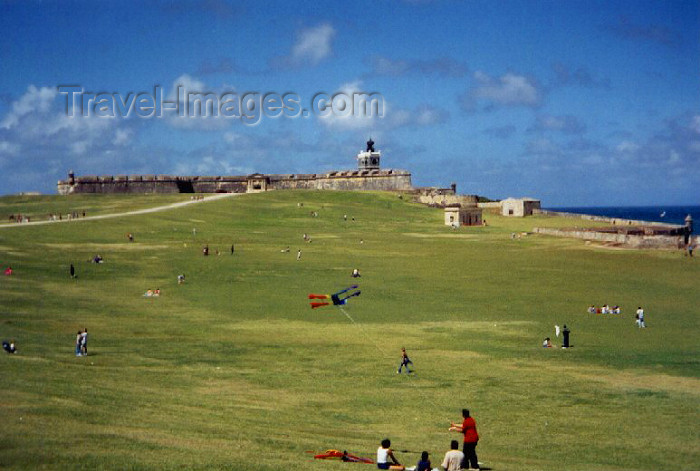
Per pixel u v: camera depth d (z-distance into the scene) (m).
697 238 139.00
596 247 141.00
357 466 29.11
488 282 104.25
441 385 48.88
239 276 105.38
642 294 95.19
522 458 33.03
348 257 129.50
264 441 32.38
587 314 81.38
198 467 26.61
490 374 52.34
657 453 34.41
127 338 61.41
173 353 56.16
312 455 30.58
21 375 41.28
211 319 73.69
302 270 112.81
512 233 174.88
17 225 150.38
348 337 66.25
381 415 40.91
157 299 85.25
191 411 37.66
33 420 31.11
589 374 52.78
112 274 102.06
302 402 43.06
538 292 96.19
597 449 35.03
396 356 58.34
